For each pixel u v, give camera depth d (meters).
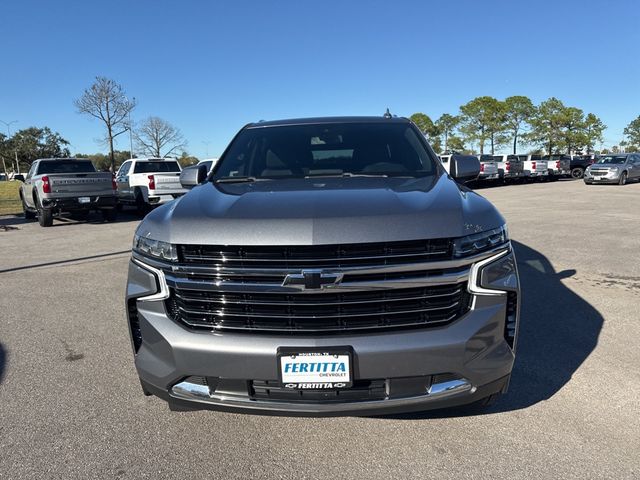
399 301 2.22
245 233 2.22
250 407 2.28
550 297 5.11
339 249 2.17
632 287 5.44
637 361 3.54
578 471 2.34
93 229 12.36
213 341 2.26
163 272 2.38
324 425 2.79
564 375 3.33
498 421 2.78
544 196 18.45
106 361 3.77
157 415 2.94
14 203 23.73
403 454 2.51
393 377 2.20
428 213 2.29
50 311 5.09
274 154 3.59
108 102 39.22
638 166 26.25
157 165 16.55
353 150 3.55
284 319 2.23
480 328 2.25
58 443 2.66
